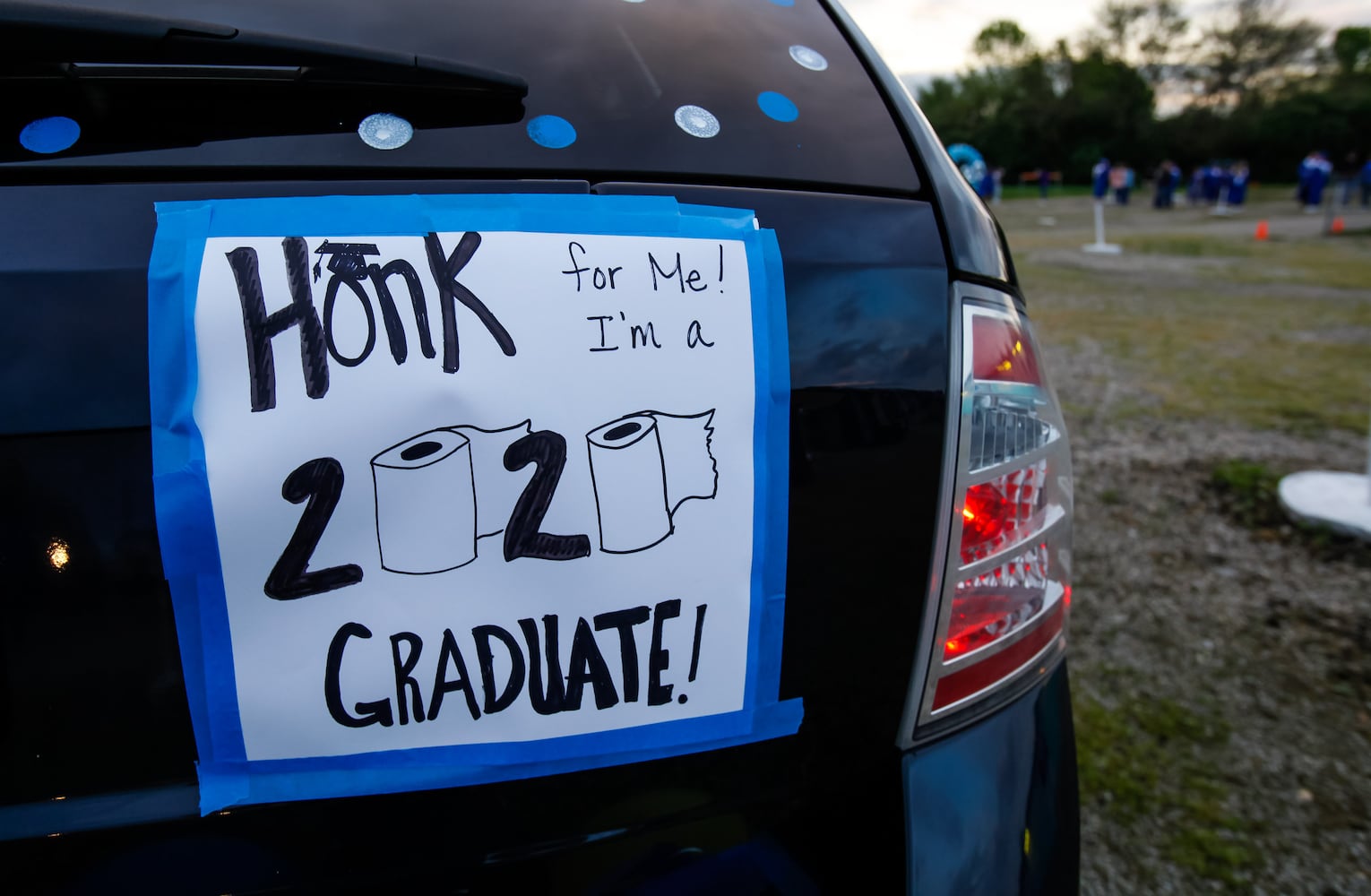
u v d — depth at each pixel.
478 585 0.76
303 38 0.81
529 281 0.75
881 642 0.90
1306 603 2.73
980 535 0.94
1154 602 2.76
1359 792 1.98
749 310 0.82
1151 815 1.92
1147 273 10.16
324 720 0.76
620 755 0.83
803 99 1.02
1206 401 4.81
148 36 0.74
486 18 0.97
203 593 0.72
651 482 0.79
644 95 0.93
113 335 0.69
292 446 0.71
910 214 0.94
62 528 0.69
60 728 0.72
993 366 0.96
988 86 52.12
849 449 0.86
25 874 0.74
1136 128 46.38
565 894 0.83
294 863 0.78
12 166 0.73
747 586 0.84
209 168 0.75
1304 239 14.42
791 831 0.90
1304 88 46.62
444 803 0.80
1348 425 4.34
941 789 0.94
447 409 0.73
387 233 0.74
